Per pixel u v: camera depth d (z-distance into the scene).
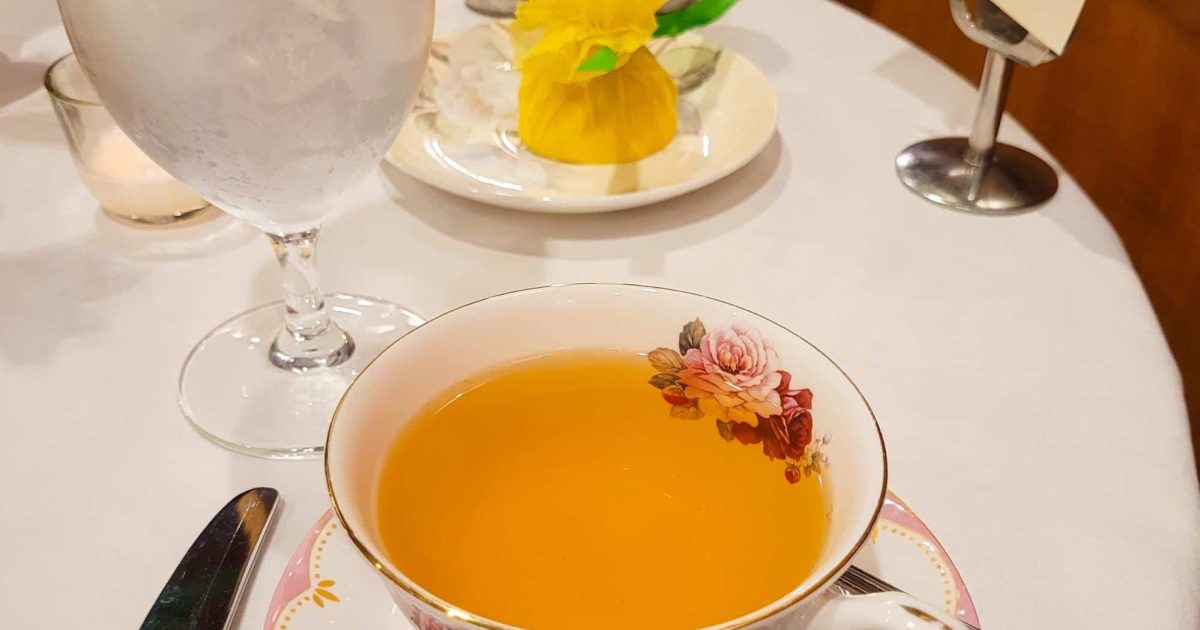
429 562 0.20
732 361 0.23
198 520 0.25
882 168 0.41
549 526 0.22
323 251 0.35
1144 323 0.33
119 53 0.23
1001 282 0.35
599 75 0.38
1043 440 0.28
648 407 0.24
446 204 0.38
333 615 0.22
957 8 0.38
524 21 0.38
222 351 0.31
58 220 0.37
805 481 0.22
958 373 0.30
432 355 0.23
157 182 0.36
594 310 0.24
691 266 0.35
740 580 0.20
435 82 0.43
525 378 0.24
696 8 0.42
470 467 0.23
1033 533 0.25
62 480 0.26
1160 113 0.67
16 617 0.23
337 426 0.20
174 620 0.22
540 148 0.39
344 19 0.23
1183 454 0.28
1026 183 0.40
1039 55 0.38
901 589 0.23
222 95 0.23
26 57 0.47
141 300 0.33
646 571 0.21
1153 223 0.69
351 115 0.25
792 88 0.47
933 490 0.26
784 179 0.40
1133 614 0.24
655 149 0.40
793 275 0.35
